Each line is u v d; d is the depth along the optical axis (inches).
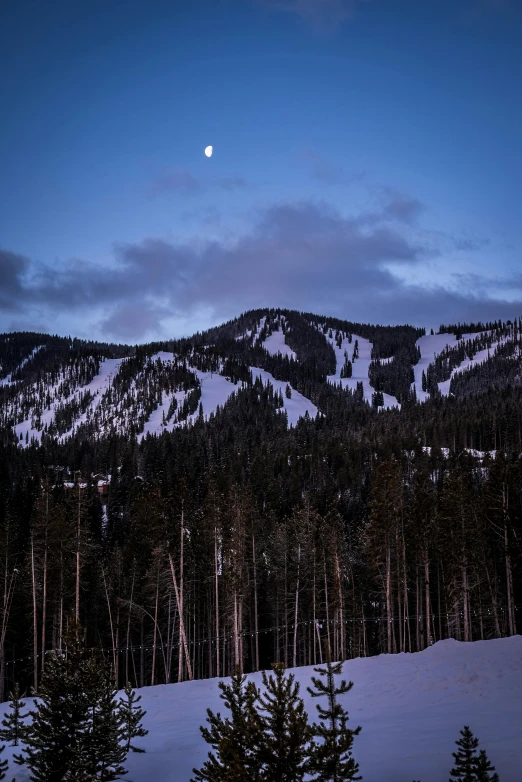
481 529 1720.0
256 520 1861.5
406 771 510.6
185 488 1627.7
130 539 2063.2
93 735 542.6
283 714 378.9
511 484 1726.1
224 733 406.9
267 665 2046.0
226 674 1959.9
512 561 1685.5
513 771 472.4
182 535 1589.6
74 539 1520.7
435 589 2044.8
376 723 739.4
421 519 1716.3
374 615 2149.4
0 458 4451.3
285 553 1841.8
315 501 3344.0
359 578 2159.2
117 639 1870.1
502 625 1903.3
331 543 1771.7
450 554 1675.7
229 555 1596.9
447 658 1084.5
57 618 1660.9
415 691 912.3
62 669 557.3
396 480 1736.0
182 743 724.7
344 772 373.1
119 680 2007.9
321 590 1866.4
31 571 1539.1
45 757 537.0
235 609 1572.3
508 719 673.0
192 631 2030.0
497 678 899.4
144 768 617.6
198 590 1883.6
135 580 1870.1
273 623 2089.1
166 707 1001.5
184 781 567.8
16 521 2437.3
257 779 362.6
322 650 1962.4
